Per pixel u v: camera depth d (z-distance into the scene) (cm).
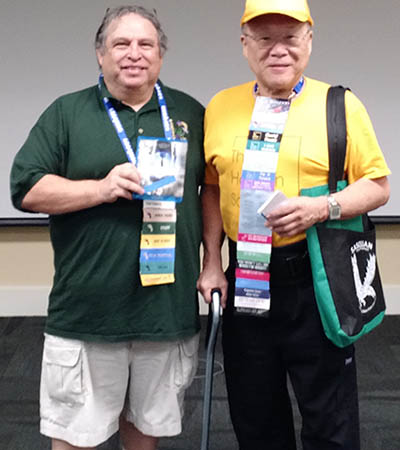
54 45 378
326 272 167
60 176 182
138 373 192
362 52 381
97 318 182
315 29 378
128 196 171
